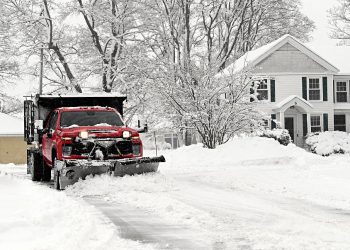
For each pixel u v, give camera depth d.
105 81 44.78
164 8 47.88
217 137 28.06
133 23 47.78
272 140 27.20
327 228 9.33
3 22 43.66
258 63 44.31
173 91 28.62
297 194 14.13
